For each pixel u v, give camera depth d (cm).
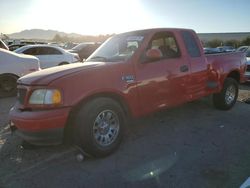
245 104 729
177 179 348
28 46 1305
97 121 394
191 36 564
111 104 407
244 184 333
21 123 373
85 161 400
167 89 492
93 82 393
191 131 519
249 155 413
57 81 374
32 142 379
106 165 388
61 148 445
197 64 552
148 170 372
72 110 378
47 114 363
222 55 641
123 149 439
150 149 439
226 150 431
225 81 642
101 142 402
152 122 573
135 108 447
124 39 503
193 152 426
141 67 454
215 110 662
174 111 651
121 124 423
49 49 1346
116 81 416
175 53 523
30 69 866
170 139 480
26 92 388
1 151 436
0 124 566
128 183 342
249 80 1026
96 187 335
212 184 335
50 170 377
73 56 1432
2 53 832
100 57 497
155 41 494
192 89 545
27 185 341
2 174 367
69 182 347
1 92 827
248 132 512
